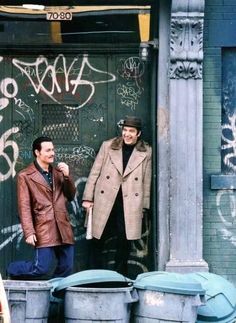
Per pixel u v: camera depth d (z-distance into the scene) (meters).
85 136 10.97
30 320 7.62
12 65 10.96
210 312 7.96
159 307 7.68
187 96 10.49
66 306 7.68
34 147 10.14
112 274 7.82
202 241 10.56
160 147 10.59
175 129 10.50
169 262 10.47
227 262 10.68
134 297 7.73
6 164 10.95
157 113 10.65
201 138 10.52
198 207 10.52
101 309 7.59
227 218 10.67
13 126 10.96
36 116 10.97
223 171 10.74
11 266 10.05
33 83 10.97
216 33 10.62
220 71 10.64
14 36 10.85
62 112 10.98
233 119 10.76
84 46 10.90
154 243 10.75
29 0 10.77
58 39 10.88
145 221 10.89
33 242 9.89
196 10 10.34
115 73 10.97
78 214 10.96
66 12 10.82
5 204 10.93
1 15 10.81
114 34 10.88
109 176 10.61
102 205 10.61
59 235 10.07
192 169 10.51
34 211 10.06
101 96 10.96
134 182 10.59
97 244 10.85
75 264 10.93
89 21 10.87
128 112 10.98
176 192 10.51
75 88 10.96
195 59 10.43
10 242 10.92
